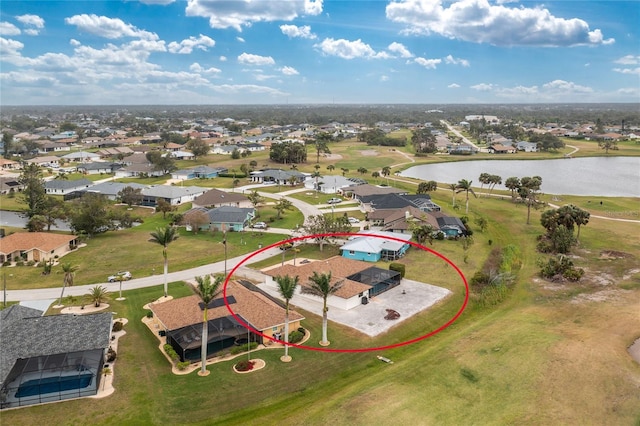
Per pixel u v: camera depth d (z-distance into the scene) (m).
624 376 50.00
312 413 44.59
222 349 57.94
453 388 48.28
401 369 52.56
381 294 76.44
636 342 58.16
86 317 57.50
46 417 44.38
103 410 45.53
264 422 43.84
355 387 49.31
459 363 53.09
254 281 82.69
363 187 158.12
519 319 65.31
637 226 118.31
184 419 44.53
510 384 48.66
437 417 43.50
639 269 86.31
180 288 78.69
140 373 52.47
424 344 60.12
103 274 85.56
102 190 158.38
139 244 105.94
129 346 58.88
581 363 52.31
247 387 49.81
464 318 68.19
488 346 56.88
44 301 72.44
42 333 53.69
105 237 112.81
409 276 85.06
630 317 65.44
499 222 126.44
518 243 106.88
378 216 124.31
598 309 68.62
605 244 102.56
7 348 50.88
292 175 188.00
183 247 103.50
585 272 85.75
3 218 135.00
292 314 63.91
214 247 103.50
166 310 63.66
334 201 150.62
